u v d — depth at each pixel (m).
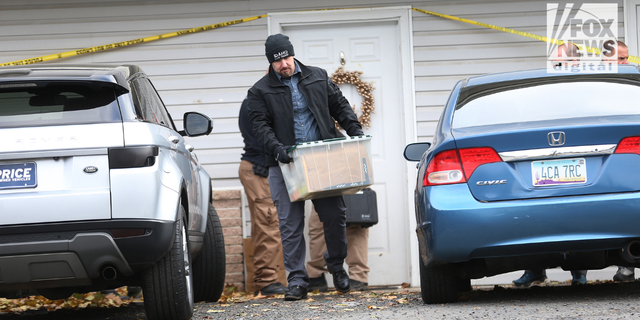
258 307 15.59
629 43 23.98
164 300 11.55
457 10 24.02
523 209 11.60
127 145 10.87
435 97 23.91
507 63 23.97
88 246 10.50
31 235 10.38
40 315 16.09
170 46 24.16
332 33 24.44
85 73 11.59
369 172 15.41
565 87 13.62
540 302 13.16
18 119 10.91
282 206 16.88
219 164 23.73
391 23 24.34
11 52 24.12
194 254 14.88
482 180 11.95
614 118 12.20
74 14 24.17
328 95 17.00
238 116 23.19
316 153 15.09
